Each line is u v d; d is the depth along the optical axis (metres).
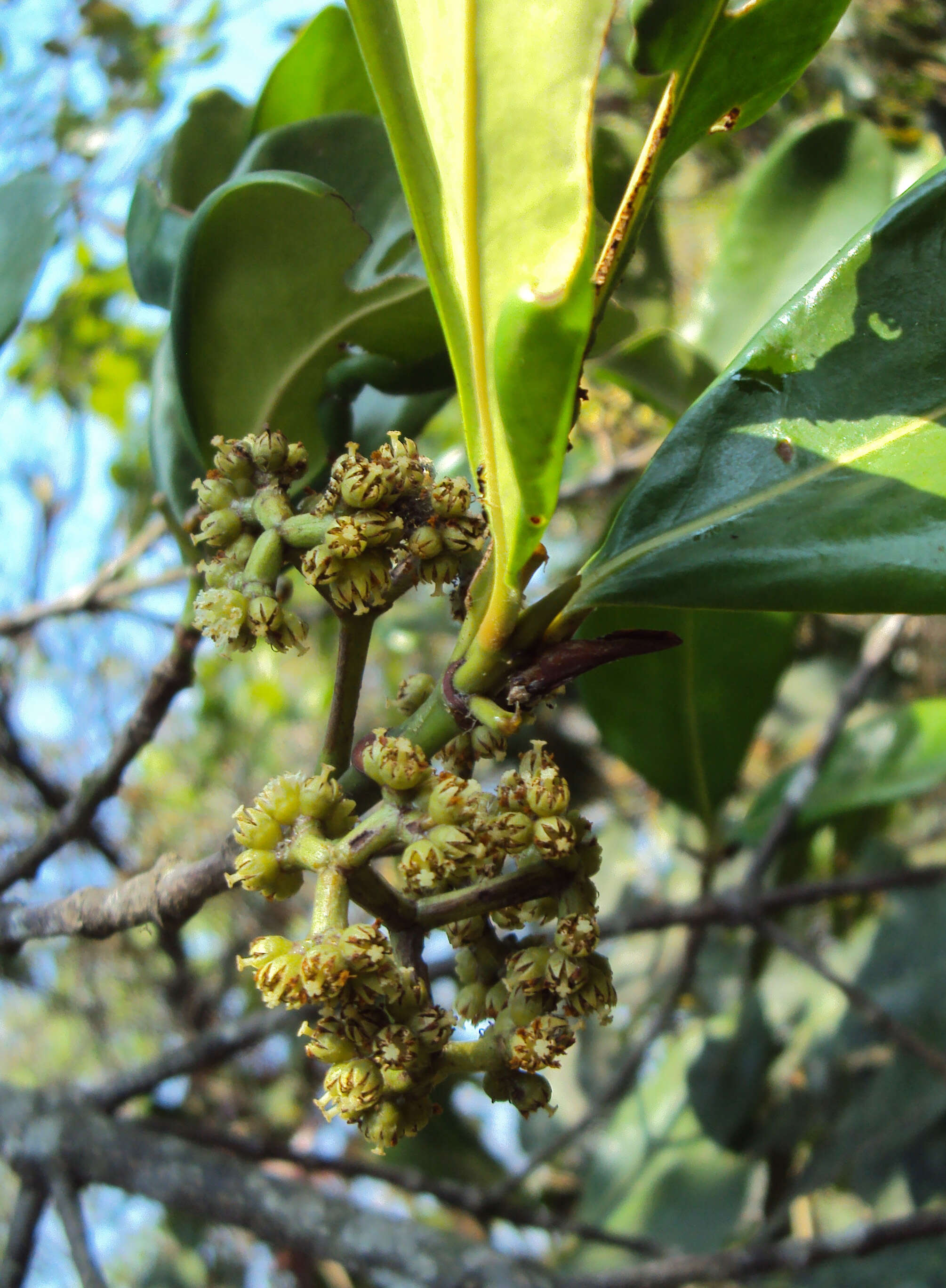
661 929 0.29
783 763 0.48
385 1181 0.30
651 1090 0.43
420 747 0.12
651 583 0.13
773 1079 0.39
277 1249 0.34
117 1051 0.48
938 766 0.30
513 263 0.10
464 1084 0.43
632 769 0.29
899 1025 0.27
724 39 0.12
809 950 0.29
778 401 0.13
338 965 0.11
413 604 0.40
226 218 0.16
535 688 0.11
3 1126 0.25
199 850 0.44
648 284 0.26
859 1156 0.35
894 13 0.38
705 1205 0.38
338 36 0.20
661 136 0.11
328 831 0.12
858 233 0.14
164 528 0.32
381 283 0.17
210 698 0.49
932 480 0.13
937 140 0.37
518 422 0.10
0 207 0.21
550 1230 0.31
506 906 0.12
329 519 0.12
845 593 0.12
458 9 0.10
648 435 0.42
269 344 0.17
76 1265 0.23
